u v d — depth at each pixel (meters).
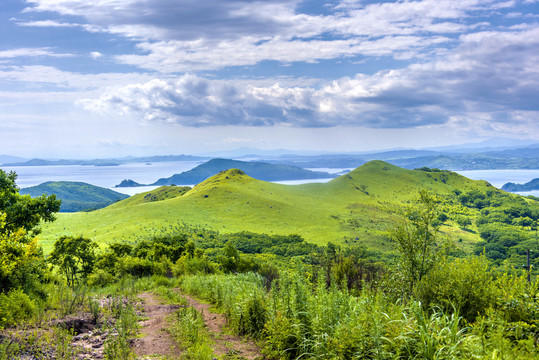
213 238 169.88
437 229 8.23
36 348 6.88
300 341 7.12
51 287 13.19
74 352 6.86
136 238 160.12
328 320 7.04
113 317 10.52
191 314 9.35
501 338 5.17
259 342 8.32
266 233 194.75
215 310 13.01
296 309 7.77
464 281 7.26
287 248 153.62
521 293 6.57
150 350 7.61
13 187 23.45
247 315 9.17
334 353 6.19
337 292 7.84
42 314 9.17
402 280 8.30
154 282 25.17
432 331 5.88
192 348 7.44
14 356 6.33
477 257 7.69
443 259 7.97
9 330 7.73
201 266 35.78
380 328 5.84
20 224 21.81
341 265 11.56
